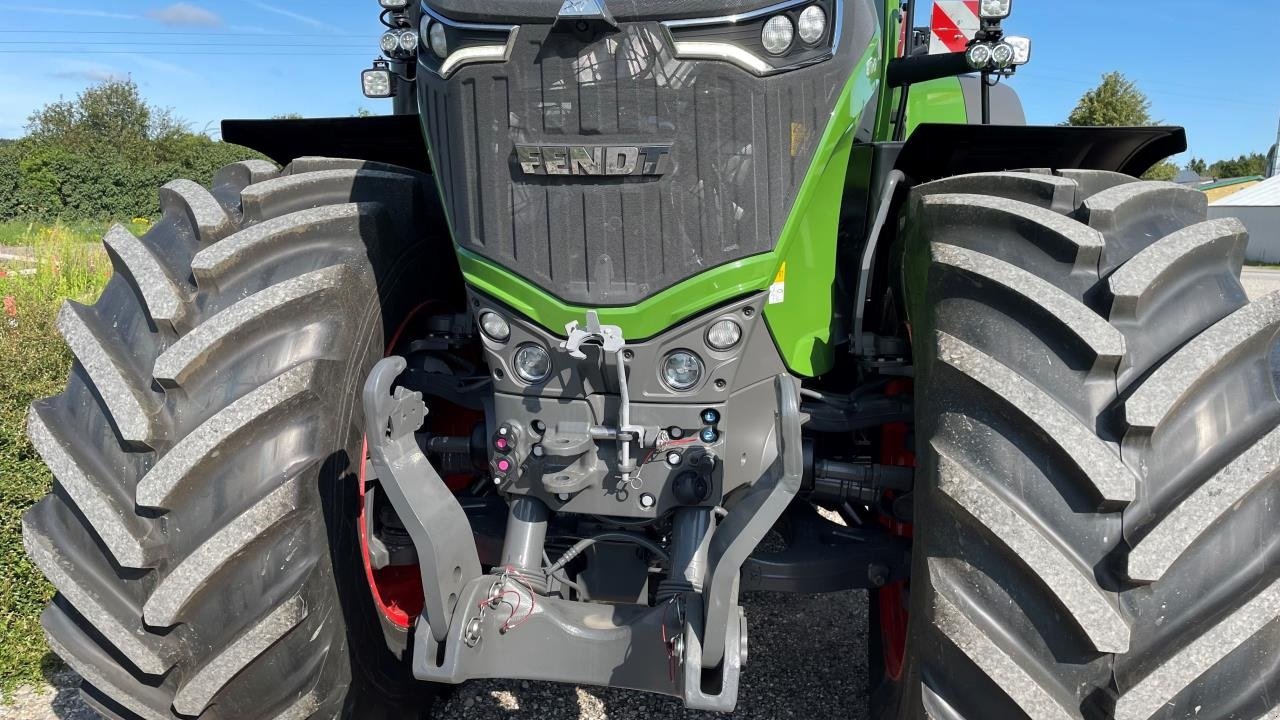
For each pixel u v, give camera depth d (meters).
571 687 2.94
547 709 2.81
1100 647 1.56
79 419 1.96
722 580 1.72
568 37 1.77
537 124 1.83
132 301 2.04
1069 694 1.63
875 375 2.58
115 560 1.88
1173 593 1.60
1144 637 1.60
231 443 1.84
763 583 2.40
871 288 2.77
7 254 15.38
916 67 2.96
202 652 1.87
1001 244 1.89
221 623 1.85
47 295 7.65
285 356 1.95
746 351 1.98
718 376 1.93
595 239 1.85
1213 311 1.76
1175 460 1.63
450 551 1.88
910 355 2.31
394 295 2.35
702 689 1.87
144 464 1.86
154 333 1.97
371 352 2.21
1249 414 1.67
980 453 1.70
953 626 1.67
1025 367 1.72
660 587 2.03
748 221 1.85
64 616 2.00
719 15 1.75
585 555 2.40
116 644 1.85
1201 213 2.04
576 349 1.85
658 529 2.30
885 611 2.64
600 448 2.01
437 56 1.95
